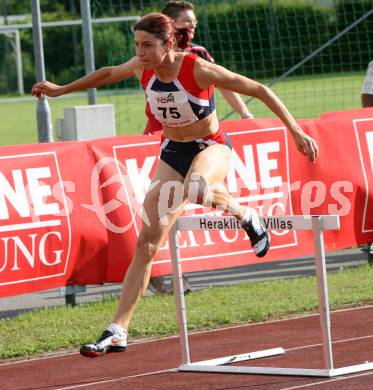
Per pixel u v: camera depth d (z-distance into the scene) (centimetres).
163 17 985
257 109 4562
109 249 1488
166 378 1049
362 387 955
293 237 1638
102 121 1752
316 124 1666
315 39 5038
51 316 1426
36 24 1752
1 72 6625
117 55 4100
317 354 1128
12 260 1403
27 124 4966
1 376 1109
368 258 1733
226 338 1252
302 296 1480
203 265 1568
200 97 1012
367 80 1858
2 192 1402
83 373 1102
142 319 1366
